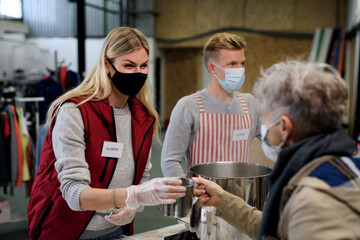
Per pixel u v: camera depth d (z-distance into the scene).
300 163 0.81
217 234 1.22
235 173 1.50
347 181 0.75
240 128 1.87
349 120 7.88
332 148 0.80
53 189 1.35
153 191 1.13
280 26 10.02
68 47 10.66
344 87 0.82
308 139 0.83
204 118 1.82
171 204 1.14
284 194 0.79
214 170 1.49
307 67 0.85
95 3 10.81
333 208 0.70
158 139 1.70
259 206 1.25
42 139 3.39
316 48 9.02
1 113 3.53
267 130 0.91
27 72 7.31
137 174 1.48
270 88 0.88
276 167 0.86
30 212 1.40
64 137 1.26
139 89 1.41
